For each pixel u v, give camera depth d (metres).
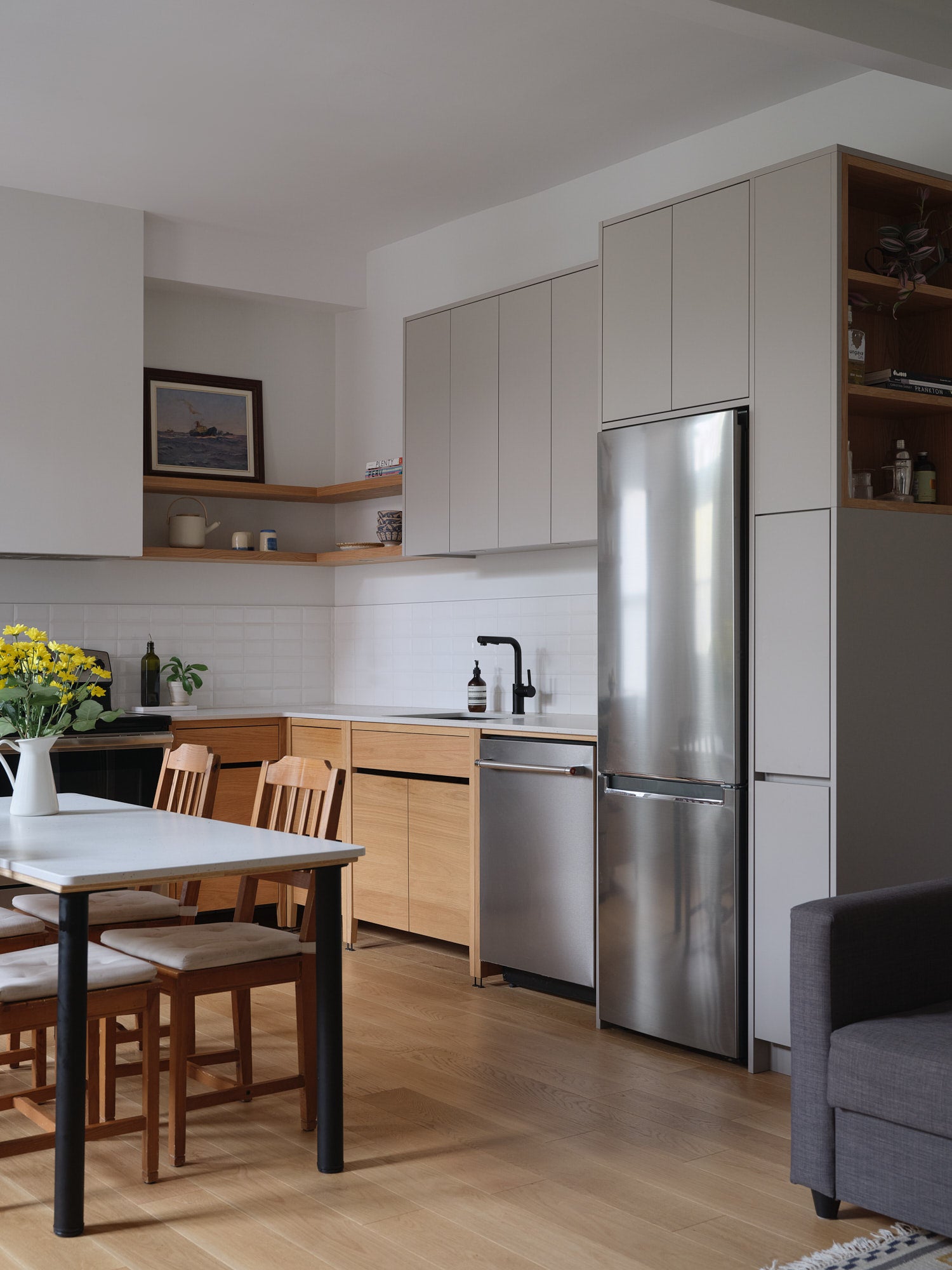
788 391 3.63
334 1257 2.54
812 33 3.36
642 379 4.07
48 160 4.98
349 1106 3.39
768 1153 3.08
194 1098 3.05
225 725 5.49
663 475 3.92
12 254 5.24
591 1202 2.80
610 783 4.10
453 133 4.73
